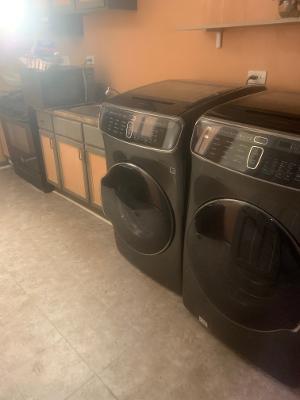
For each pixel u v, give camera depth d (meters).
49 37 3.15
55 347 1.46
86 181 2.42
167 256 1.63
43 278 1.88
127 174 1.63
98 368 1.37
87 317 1.62
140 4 2.24
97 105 2.59
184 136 1.28
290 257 1.01
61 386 1.30
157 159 1.39
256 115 1.12
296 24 1.59
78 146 2.32
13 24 3.18
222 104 1.27
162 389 1.29
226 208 1.15
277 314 1.13
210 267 1.33
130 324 1.58
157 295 1.75
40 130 2.65
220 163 1.09
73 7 2.34
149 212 1.61
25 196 2.90
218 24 1.70
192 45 2.06
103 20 2.55
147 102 1.50
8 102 2.91
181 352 1.43
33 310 1.66
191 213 1.33
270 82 1.79
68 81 2.54
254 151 1.00
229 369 1.36
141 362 1.39
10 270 1.95
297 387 1.27
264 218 1.04
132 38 2.40
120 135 1.50
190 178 1.30
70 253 2.10
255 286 1.18
